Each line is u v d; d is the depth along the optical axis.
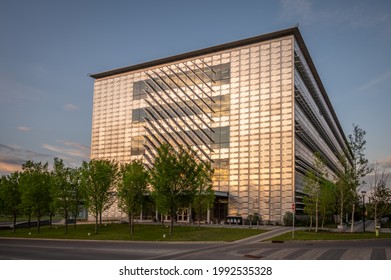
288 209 57.78
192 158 41.06
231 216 60.59
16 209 53.34
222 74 68.25
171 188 39.09
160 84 76.12
